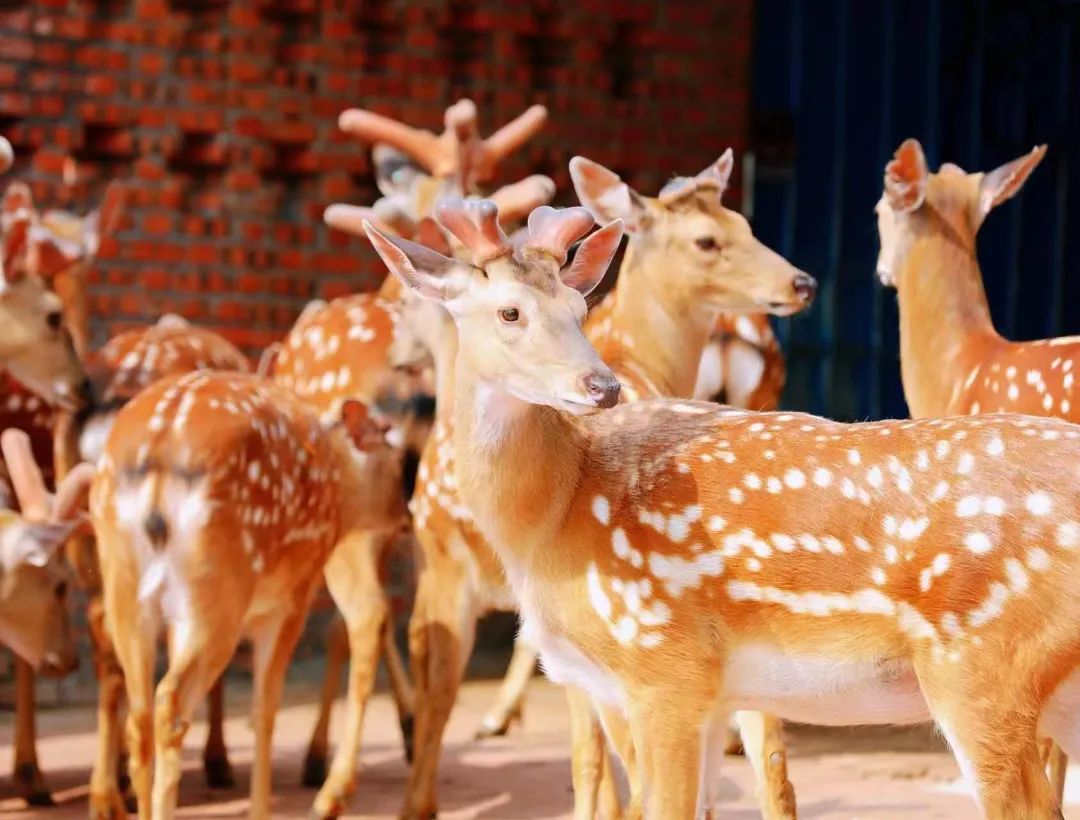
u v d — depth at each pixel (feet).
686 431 16.74
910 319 25.52
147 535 21.77
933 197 25.48
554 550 16.69
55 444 29.58
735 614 15.92
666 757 16.20
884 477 15.38
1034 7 50.57
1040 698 14.67
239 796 27.09
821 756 29.60
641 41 42.73
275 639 23.67
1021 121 50.65
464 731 32.63
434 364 25.96
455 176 29.37
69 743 31.55
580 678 17.07
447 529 24.04
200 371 25.31
